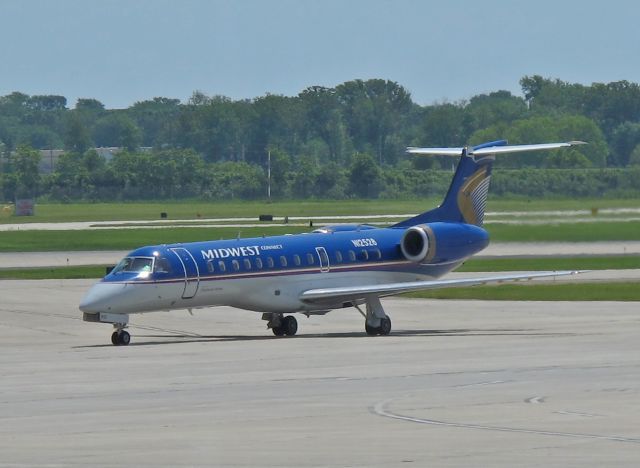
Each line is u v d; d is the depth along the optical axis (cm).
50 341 13962
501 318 16412
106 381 9850
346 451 6606
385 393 8906
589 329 14512
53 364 11288
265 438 7038
